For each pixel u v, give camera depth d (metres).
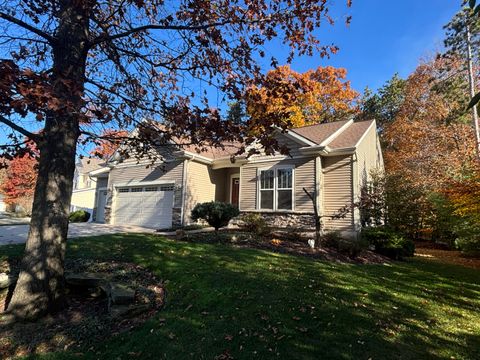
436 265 9.92
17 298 4.12
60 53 4.28
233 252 7.71
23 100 2.51
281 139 12.88
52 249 4.29
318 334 3.71
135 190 16.36
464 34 16.78
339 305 4.62
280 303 4.55
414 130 21.59
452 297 5.67
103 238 9.07
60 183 4.37
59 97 2.80
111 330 3.95
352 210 11.45
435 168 17.56
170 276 5.76
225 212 10.70
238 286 5.16
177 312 4.34
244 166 13.97
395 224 13.60
